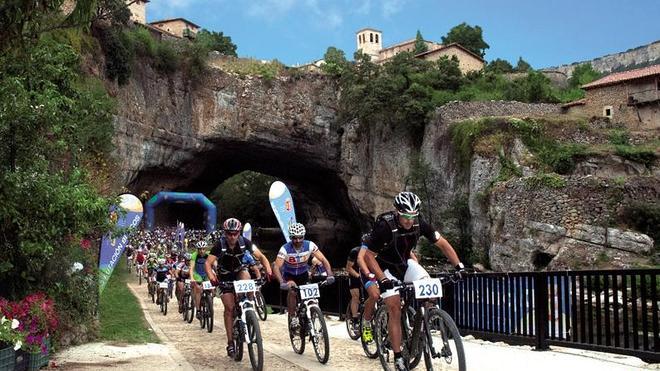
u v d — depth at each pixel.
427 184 39.97
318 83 53.47
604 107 40.00
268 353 7.95
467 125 36.09
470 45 77.31
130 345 8.87
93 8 5.88
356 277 8.90
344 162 52.41
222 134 50.12
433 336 4.97
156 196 47.84
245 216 78.88
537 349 7.47
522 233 29.75
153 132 44.81
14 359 5.83
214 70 49.91
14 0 5.37
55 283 8.07
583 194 28.61
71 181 7.55
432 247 34.84
